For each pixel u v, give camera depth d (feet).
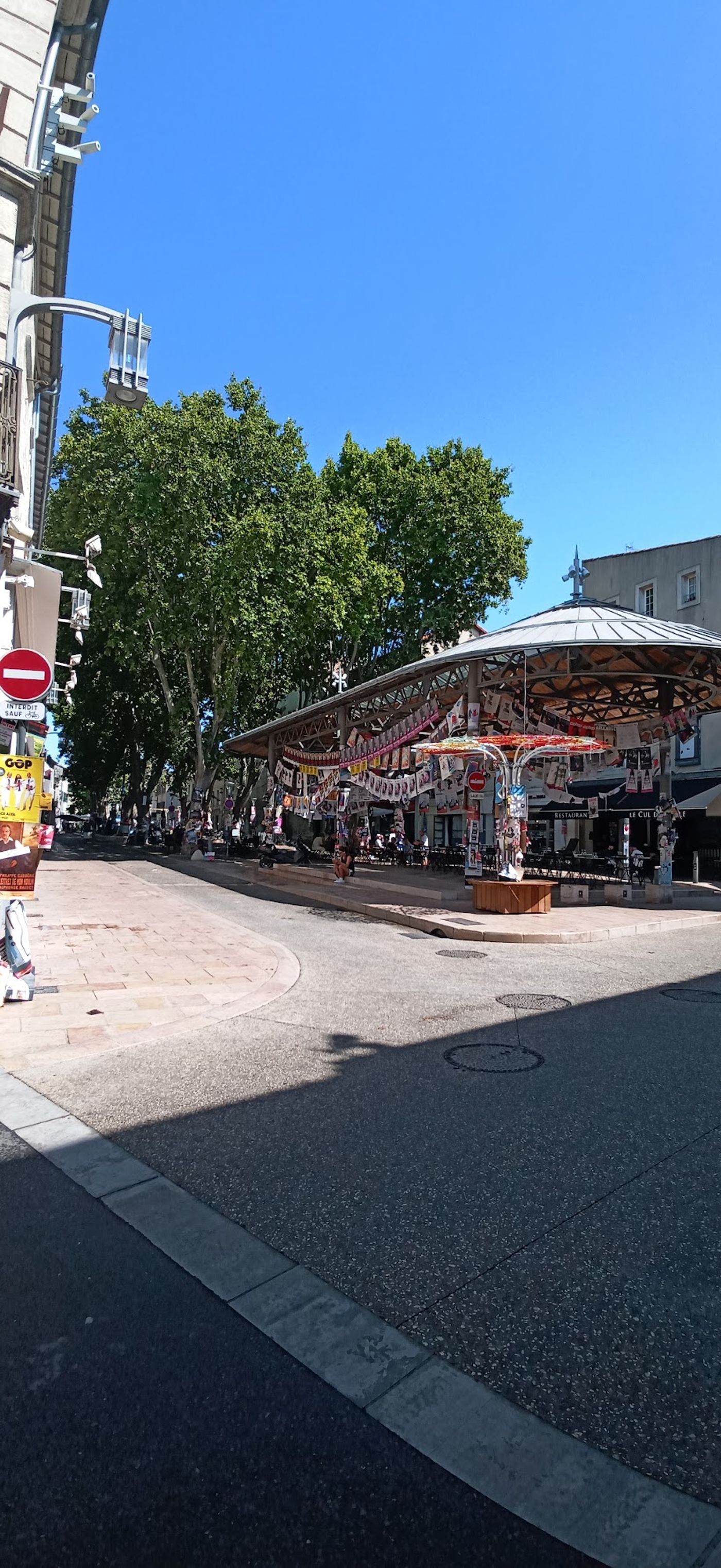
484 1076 17.62
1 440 28.76
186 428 79.30
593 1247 10.66
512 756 49.29
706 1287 9.78
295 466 89.10
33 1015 21.89
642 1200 11.97
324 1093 16.49
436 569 104.01
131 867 83.71
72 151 29.84
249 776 131.03
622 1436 7.45
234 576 80.69
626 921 44.19
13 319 27.66
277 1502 6.68
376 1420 7.61
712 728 80.33
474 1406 7.80
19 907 23.72
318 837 114.52
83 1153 13.48
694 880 73.92
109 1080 17.08
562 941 38.55
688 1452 7.27
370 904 49.90
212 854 100.48
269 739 91.09
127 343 26.68
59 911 44.78
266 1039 20.39
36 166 31.07
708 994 26.37
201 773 100.32
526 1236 10.95
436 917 43.73
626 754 61.16
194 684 98.12
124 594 90.12
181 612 87.30
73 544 89.35
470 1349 8.65
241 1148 13.75
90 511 84.02
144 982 26.18
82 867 80.59
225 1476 6.93
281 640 90.94
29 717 23.38
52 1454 7.15
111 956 30.63
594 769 62.75
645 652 55.57
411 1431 7.47
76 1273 10.00
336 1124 14.80
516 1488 6.85
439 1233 11.00
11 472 29.07
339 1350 8.62
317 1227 11.14
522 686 63.93
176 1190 12.21
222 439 83.76
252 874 78.28
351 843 74.33
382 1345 8.70
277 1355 8.53
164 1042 19.93
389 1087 16.87
